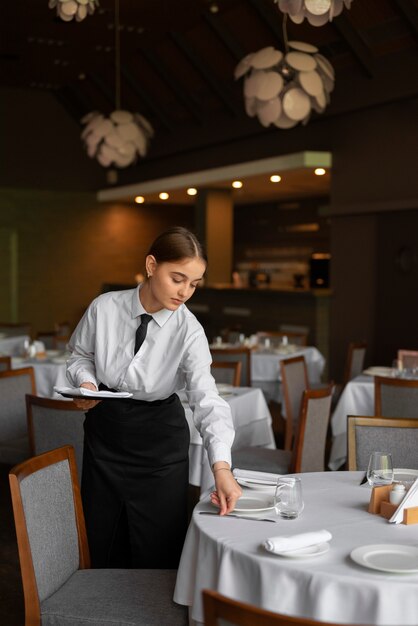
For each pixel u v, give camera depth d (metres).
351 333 10.62
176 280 2.63
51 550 2.60
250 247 16.62
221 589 2.21
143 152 10.23
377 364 10.22
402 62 9.38
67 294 16.30
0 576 4.06
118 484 2.95
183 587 2.43
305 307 11.00
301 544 2.18
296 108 6.96
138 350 2.83
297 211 15.00
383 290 10.08
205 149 13.59
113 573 2.74
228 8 10.66
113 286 15.84
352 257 10.58
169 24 11.33
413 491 2.50
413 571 2.02
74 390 2.52
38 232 15.97
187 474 3.03
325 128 10.88
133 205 16.75
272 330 11.59
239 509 2.53
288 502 2.45
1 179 15.59
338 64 10.33
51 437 4.11
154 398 2.92
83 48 12.45
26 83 14.97
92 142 9.96
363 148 10.23
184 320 2.83
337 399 7.26
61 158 16.02
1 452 4.83
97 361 2.89
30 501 2.51
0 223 15.64
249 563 2.15
